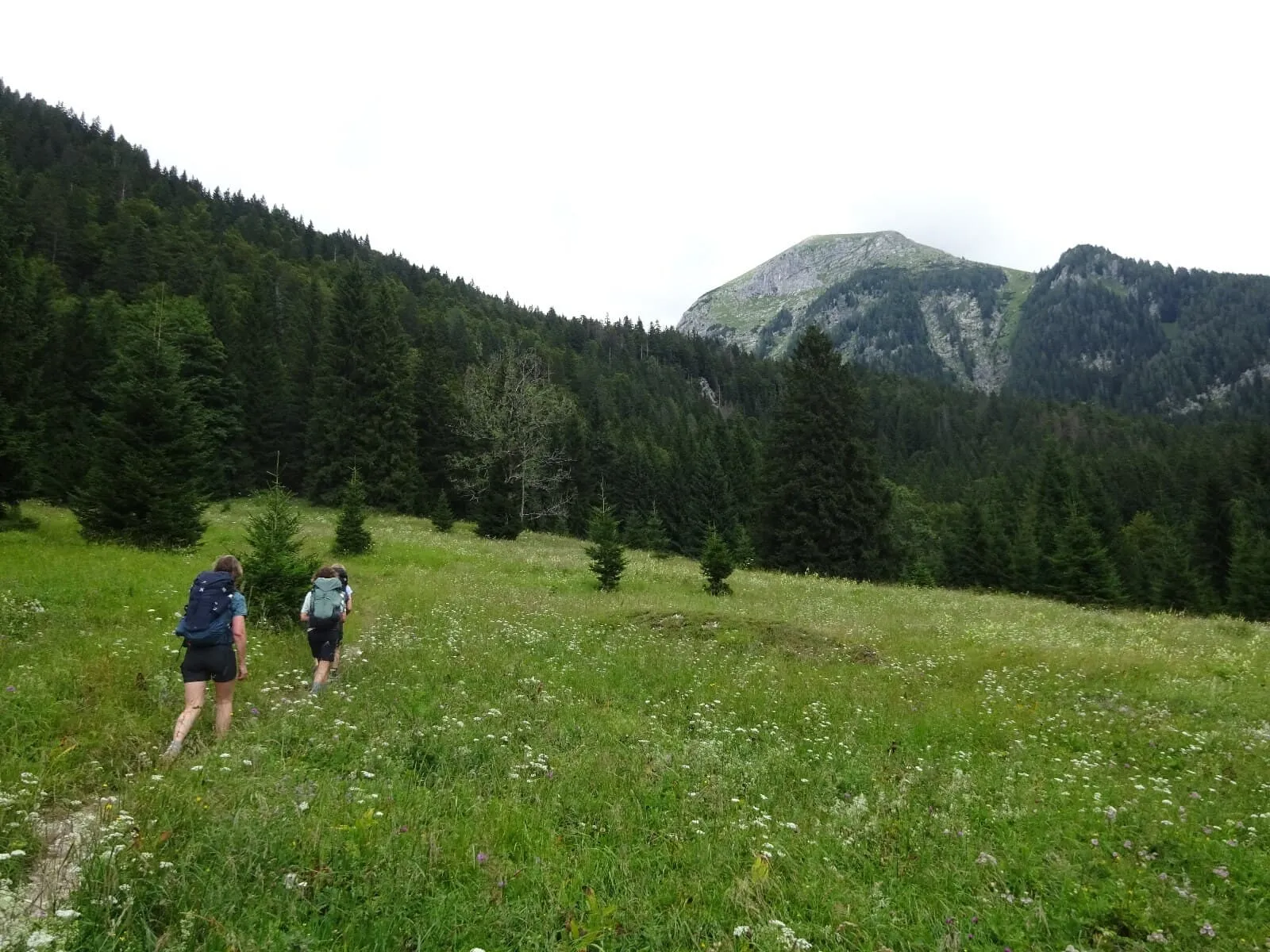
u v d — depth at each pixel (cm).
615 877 479
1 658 872
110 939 352
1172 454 11606
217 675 709
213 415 4581
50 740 642
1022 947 423
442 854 479
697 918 431
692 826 563
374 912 402
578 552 3719
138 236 8531
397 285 13400
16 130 11688
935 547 7812
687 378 17012
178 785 543
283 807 509
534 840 523
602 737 814
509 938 399
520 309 17700
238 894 401
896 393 18025
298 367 6234
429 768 675
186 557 2102
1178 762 855
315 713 791
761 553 4466
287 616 1369
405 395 5369
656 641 1512
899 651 1541
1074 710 1099
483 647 1277
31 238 7906
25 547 1897
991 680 1265
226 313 6231
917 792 687
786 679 1213
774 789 679
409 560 2820
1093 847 556
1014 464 13500
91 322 4759
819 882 483
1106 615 2548
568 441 7350
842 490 4275
